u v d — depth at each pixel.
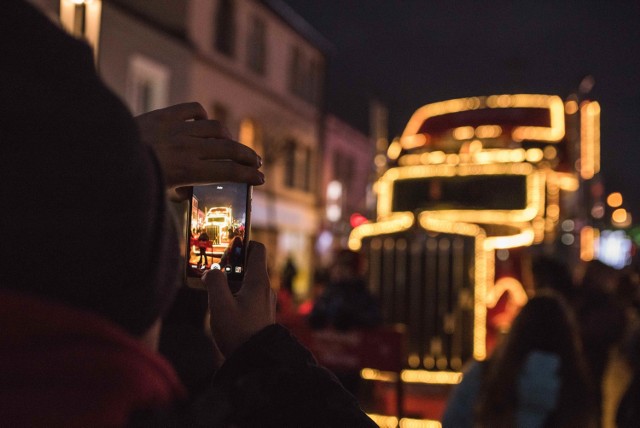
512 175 7.67
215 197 1.04
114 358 0.58
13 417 0.54
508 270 6.50
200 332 1.79
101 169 0.59
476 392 3.25
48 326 0.55
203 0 18.34
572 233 8.49
